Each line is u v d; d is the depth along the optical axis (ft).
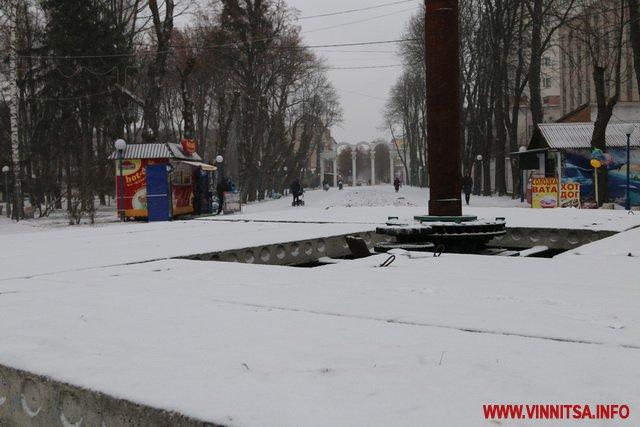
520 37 129.90
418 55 165.48
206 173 97.96
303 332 12.18
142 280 20.21
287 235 35.01
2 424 10.55
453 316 13.51
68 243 35.55
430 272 20.52
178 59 153.79
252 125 153.07
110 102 130.21
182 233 39.99
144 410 8.28
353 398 8.25
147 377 9.41
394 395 8.34
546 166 108.06
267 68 166.50
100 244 33.96
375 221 45.16
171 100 186.70
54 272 22.76
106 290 18.24
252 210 115.24
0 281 20.77
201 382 9.08
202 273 21.52
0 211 144.77
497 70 137.90
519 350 10.57
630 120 118.32
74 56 120.37
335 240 34.76
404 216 50.14
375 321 13.19
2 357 10.90
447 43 29.04
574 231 35.14
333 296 16.31
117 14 138.92
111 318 13.94
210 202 98.32
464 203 119.44
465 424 7.32
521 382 8.79
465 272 20.42
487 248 33.22
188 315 14.14
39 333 12.59
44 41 123.65
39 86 129.59
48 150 132.98
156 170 83.56
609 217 45.73
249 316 13.91
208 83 163.84
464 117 170.60
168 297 16.74
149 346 11.28
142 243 33.40
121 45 126.41
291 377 9.21
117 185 86.79
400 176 531.91
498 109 144.77
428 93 29.53
